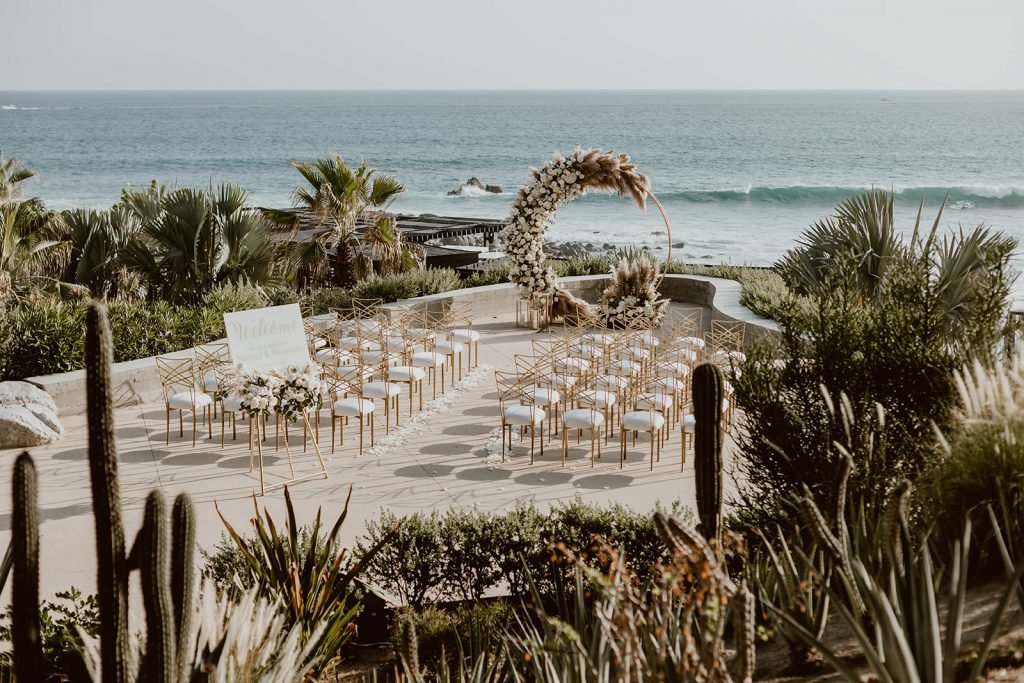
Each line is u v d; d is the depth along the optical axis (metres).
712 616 2.65
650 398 9.93
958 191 54.22
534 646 3.79
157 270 16.66
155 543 3.06
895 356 5.82
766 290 14.44
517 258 15.84
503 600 5.90
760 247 38.12
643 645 3.06
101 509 3.09
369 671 5.25
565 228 44.66
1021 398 4.29
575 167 15.47
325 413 11.26
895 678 2.77
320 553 5.83
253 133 138.00
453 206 59.59
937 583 3.50
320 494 8.61
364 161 18.61
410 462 9.49
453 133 134.88
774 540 5.39
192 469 9.27
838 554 3.13
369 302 15.30
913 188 54.81
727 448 8.95
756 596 3.99
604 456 9.68
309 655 4.91
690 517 6.34
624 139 116.44
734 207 53.22
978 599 3.80
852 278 6.69
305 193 18.39
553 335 15.42
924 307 6.21
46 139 125.69
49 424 10.14
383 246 18.45
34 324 11.37
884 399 5.77
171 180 76.38
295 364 9.24
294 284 18.75
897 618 3.03
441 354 12.36
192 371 10.13
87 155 99.94
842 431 5.55
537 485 8.82
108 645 3.14
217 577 5.93
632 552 5.92
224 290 14.37
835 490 3.43
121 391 11.25
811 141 108.38
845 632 3.81
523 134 131.25
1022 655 3.21
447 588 6.27
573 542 6.02
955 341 6.16
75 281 17.38
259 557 5.68
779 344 6.51
